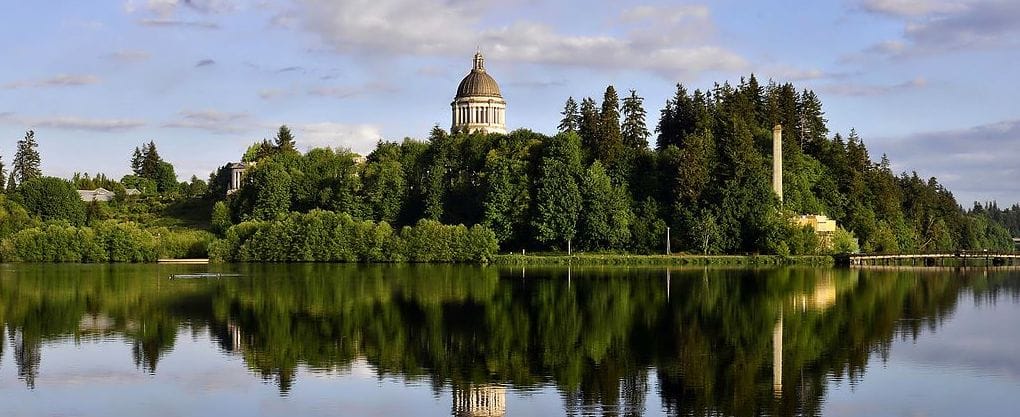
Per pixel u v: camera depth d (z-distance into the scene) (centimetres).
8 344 6612
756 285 11325
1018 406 4853
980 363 5956
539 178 17375
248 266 15288
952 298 10000
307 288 10700
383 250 16500
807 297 9894
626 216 17050
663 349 6444
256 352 6294
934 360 6047
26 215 18600
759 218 16875
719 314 8319
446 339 6831
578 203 16850
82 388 5231
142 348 6450
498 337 6938
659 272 13700
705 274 13275
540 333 7144
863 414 4688
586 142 19412
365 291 10319
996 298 10038
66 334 7075
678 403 4894
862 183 19562
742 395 5059
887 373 5638
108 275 12875
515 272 13675
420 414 4697
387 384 5338
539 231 16838
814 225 17400
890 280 12600
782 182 18475
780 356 6175
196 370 5703
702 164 17550
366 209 19000
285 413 4709
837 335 7112
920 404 4891
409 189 19712
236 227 17125
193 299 9425
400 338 6881
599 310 8581
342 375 5572
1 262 16475
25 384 5334
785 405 4853
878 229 18800
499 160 18162
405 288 10731
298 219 16862
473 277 12556
